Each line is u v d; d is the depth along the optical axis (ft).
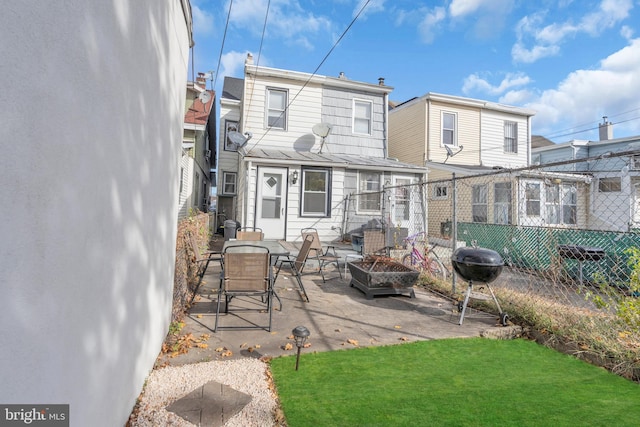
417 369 8.56
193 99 27.68
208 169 52.49
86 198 4.25
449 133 41.83
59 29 3.54
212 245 30.76
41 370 3.38
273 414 6.51
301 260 16.53
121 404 5.80
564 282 18.71
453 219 15.89
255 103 33.55
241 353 9.30
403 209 33.88
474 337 10.91
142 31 6.38
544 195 31.22
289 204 30.50
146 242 7.19
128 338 6.10
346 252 25.62
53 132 3.50
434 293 16.56
